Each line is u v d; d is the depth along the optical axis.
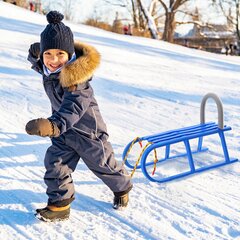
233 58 18.06
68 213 3.00
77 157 3.01
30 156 4.18
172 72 9.86
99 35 16.27
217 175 3.96
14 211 3.08
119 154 4.41
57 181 2.90
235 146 4.78
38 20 17.28
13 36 11.53
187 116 6.04
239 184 3.78
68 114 2.63
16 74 7.53
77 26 19.30
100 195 3.43
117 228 2.94
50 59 2.76
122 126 5.41
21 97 6.21
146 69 9.77
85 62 2.68
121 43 14.70
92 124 2.89
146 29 32.97
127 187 3.15
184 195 3.51
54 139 2.93
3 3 21.72
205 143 4.86
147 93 7.24
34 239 2.75
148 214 3.15
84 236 2.81
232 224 3.05
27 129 2.49
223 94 7.71
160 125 5.55
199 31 50.91
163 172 4.01
